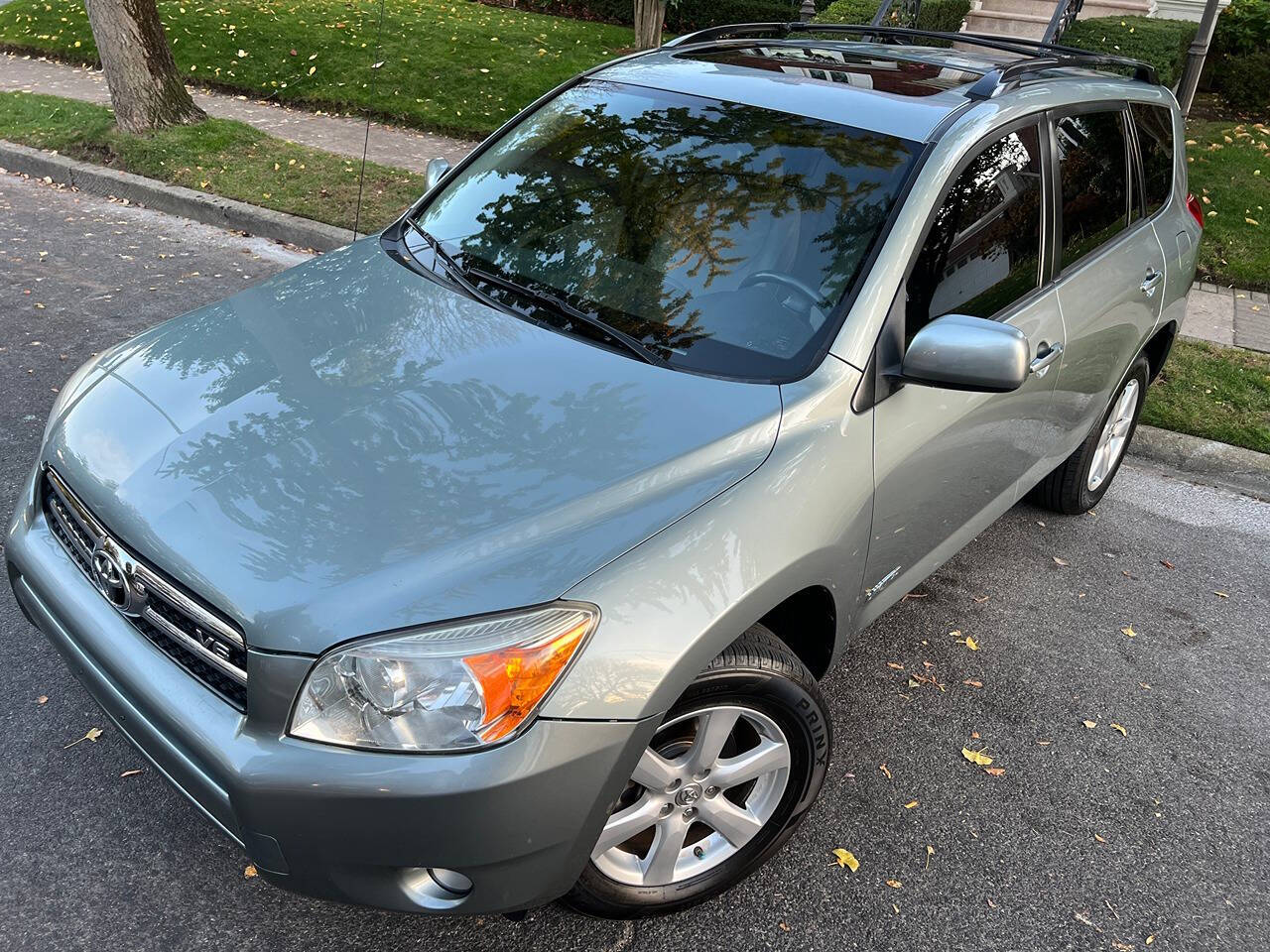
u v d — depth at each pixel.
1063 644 3.89
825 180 2.94
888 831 2.96
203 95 10.93
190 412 2.49
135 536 2.19
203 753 2.03
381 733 1.95
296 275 3.25
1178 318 4.62
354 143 9.56
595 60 12.80
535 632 2.00
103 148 8.53
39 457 2.67
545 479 2.24
